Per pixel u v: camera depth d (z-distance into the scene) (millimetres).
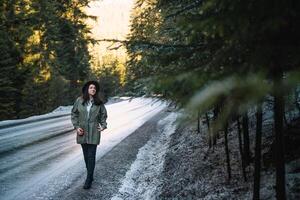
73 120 8820
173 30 6434
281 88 2486
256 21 3107
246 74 2736
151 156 12242
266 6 2980
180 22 3258
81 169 10289
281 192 4410
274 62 3117
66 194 8172
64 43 40656
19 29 29281
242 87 2475
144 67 5258
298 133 6875
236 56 3326
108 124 21109
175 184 8180
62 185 8820
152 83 3494
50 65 36562
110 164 10961
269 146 7707
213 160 8867
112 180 9305
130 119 23781
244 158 6996
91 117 8734
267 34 3180
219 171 7941
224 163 8352
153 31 8438
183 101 3018
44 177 9453
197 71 3086
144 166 10828
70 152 12500
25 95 33469
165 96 4586
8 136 15711
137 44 5297
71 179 9328
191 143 11898
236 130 10773
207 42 4422
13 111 31422
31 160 11281
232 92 2654
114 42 5344
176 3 6547
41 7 31812
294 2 3080
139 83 4992
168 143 13891
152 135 16688
